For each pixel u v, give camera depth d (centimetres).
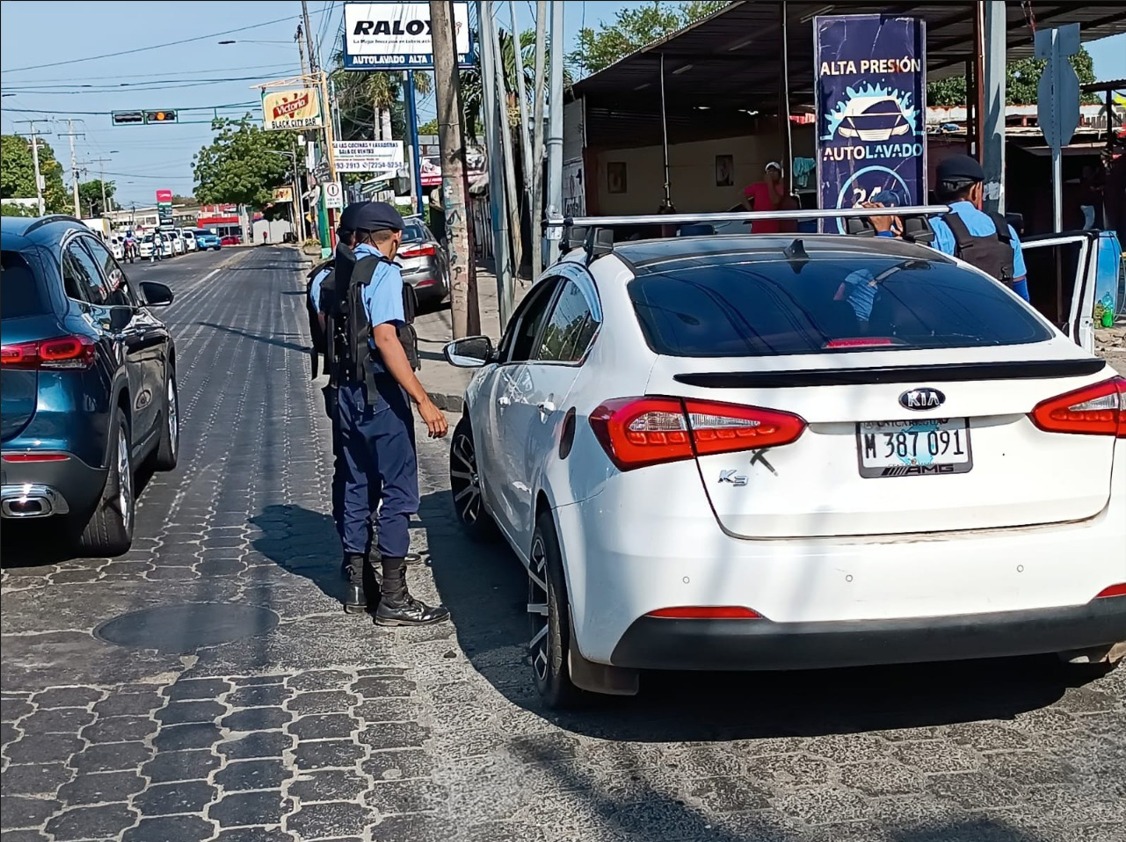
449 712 453
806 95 1888
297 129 5081
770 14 1284
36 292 608
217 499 829
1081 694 453
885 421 367
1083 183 1741
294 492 851
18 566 658
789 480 366
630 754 413
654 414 373
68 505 600
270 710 458
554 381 472
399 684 483
